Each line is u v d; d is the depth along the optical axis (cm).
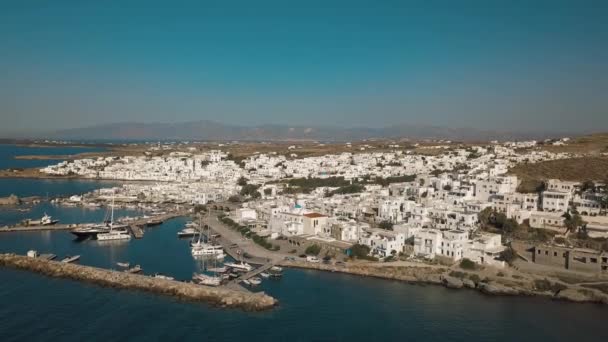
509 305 16988
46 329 14812
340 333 14662
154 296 17775
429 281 19412
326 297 17700
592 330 14950
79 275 19800
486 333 14738
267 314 16112
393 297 17712
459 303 17150
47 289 18462
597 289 17725
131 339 14200
